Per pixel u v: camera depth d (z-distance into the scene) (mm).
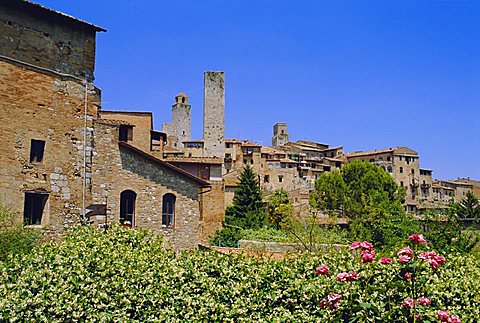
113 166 24000
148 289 10945
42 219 19812
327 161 105125
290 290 10945
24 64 19531
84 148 21391
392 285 9516
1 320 9727
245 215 49750
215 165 42875
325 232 26891
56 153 20344
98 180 23406
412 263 9562
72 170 20859
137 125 39875
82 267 11312
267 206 54438
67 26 21062
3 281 10898
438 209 30109
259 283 11367
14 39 19312
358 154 111062
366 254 9469
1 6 18984
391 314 9117
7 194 18641
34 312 9984
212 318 10625
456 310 9836
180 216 26453
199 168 42562
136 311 10680
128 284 11023
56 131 20406
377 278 10305
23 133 19328
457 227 23750
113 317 10367
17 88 19266
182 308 10797
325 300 9820
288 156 101188
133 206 24719
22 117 19344
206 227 41812
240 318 10555
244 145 91562
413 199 100125
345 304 9664
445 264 11781
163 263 12070
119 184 24141
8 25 19172
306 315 10383
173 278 11414
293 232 25531
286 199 54469
